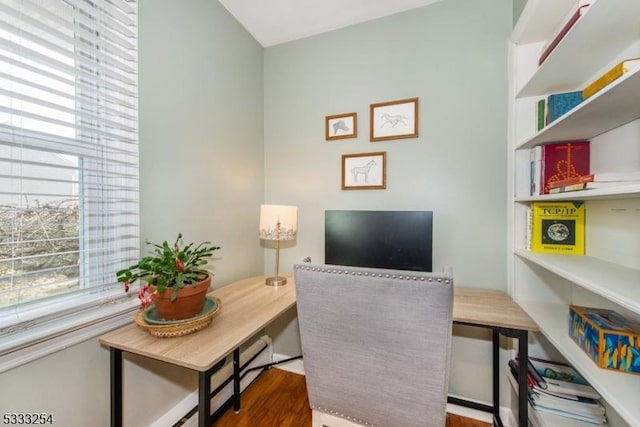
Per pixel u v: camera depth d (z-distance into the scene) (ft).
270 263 6.97
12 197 2.85
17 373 2.75
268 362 6.77
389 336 2.59
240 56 6.12
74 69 3.19
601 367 2.97
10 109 2.68
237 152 6.05
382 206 5.96
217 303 3.89
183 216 4.70
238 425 4.98
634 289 2.46
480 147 5.27
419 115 5.66
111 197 3.70
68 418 3.15
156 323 3.21
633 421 2.20
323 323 2.85
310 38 6.57
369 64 6.05
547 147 4.26
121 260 3.80
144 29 3.99
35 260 3.01
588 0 2.97
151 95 4.12
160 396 4.24
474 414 5.20
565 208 4.37
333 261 5.65
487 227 5.24
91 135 3.50
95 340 3.42
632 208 3.29
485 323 3.71
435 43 5.55
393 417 2.83
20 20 2.80
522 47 4.80
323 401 3.16
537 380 4.05
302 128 6.66
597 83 2.93
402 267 5.18
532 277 4.80
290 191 6.78
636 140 3.18
